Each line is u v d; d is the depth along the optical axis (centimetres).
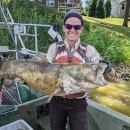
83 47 215
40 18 1022
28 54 407
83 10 3438
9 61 222
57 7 2698
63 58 213
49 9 1433
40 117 333
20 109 299
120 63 857
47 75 199
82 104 213
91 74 187
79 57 211
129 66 831
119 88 576
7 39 801
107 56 837
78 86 191
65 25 209
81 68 191
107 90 550
